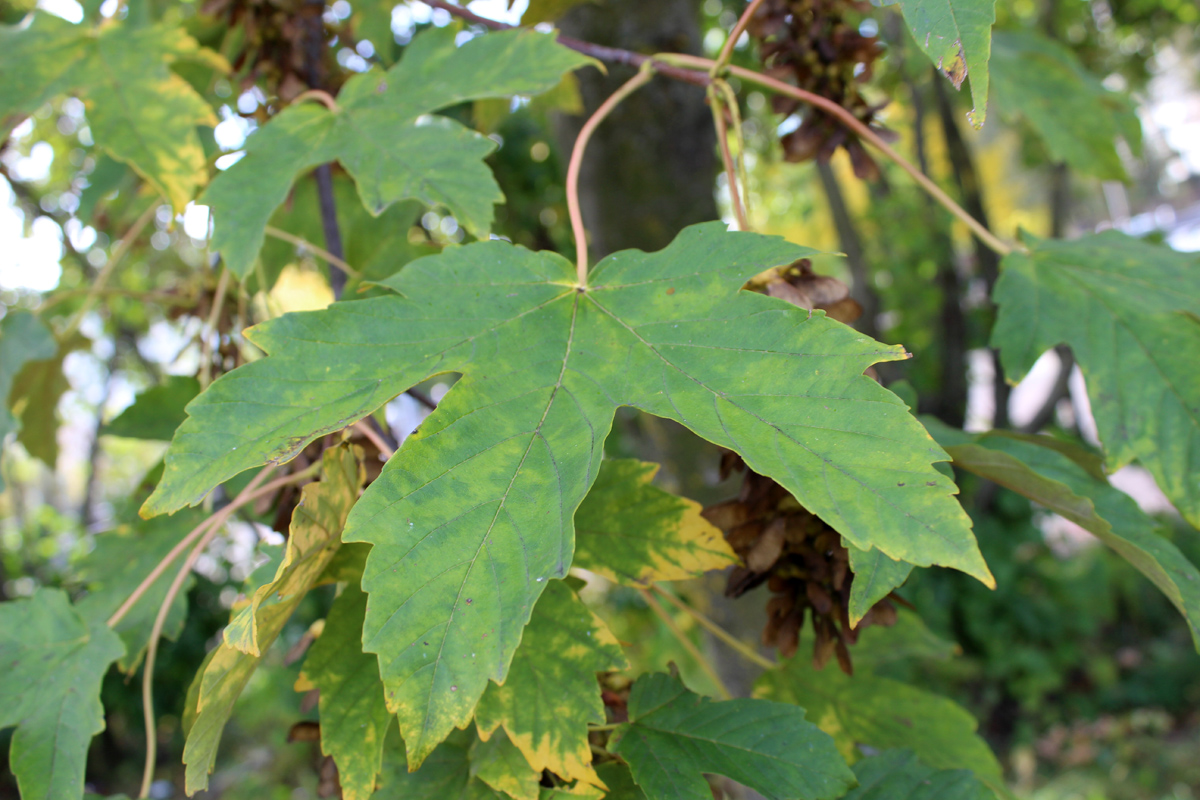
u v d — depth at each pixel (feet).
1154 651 7.48
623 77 2.26
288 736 1.28
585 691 1.13
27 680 1.26
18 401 1.96
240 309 1.55
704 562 1.21
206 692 1.03
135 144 1.44
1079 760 6.45
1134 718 6.80
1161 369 1.31
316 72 1.61
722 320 1.09
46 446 2.08
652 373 1.07
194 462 1.03
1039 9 6.40
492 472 1.02
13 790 5.06
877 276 7.86
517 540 0.99
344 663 1.16
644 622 5.68
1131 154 2.00
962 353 7.25
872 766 1.25
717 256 1.13
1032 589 7.13
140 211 2.13
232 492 1.53
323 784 1.27
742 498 1.22
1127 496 1.30
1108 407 1.31
